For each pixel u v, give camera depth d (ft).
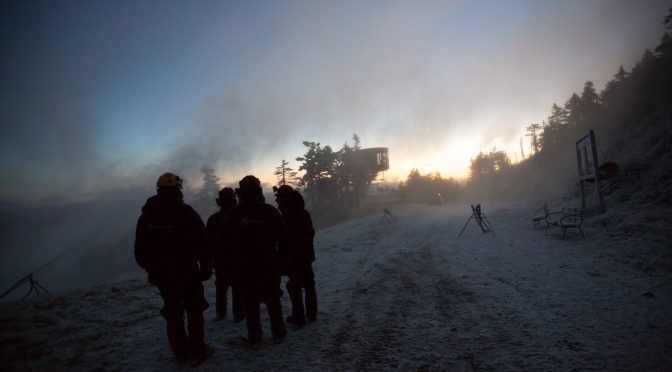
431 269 25.57
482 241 38.01
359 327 14.14
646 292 15.71
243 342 12.94
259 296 12.56
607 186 58.90
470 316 14.74
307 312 15.06
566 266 22.77
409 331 13.42
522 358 10.45
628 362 9.73
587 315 13.70
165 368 11.03
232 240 12.34
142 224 10.90
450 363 10.46
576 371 9.44
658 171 51.65
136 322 16.40
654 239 26.76
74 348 13.01
